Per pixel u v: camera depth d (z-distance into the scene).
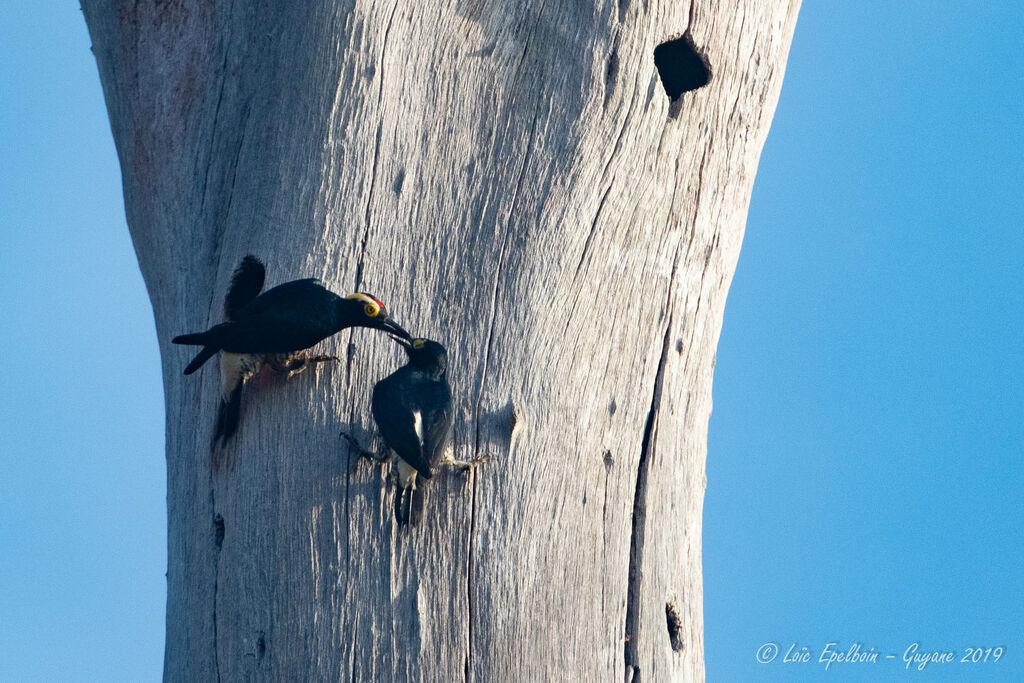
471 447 10.55
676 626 11.48
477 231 11.01
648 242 11.74
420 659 9.89
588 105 11.40
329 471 10.20
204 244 11.24
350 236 10.73
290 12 11.23
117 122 12.44
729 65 12.37
